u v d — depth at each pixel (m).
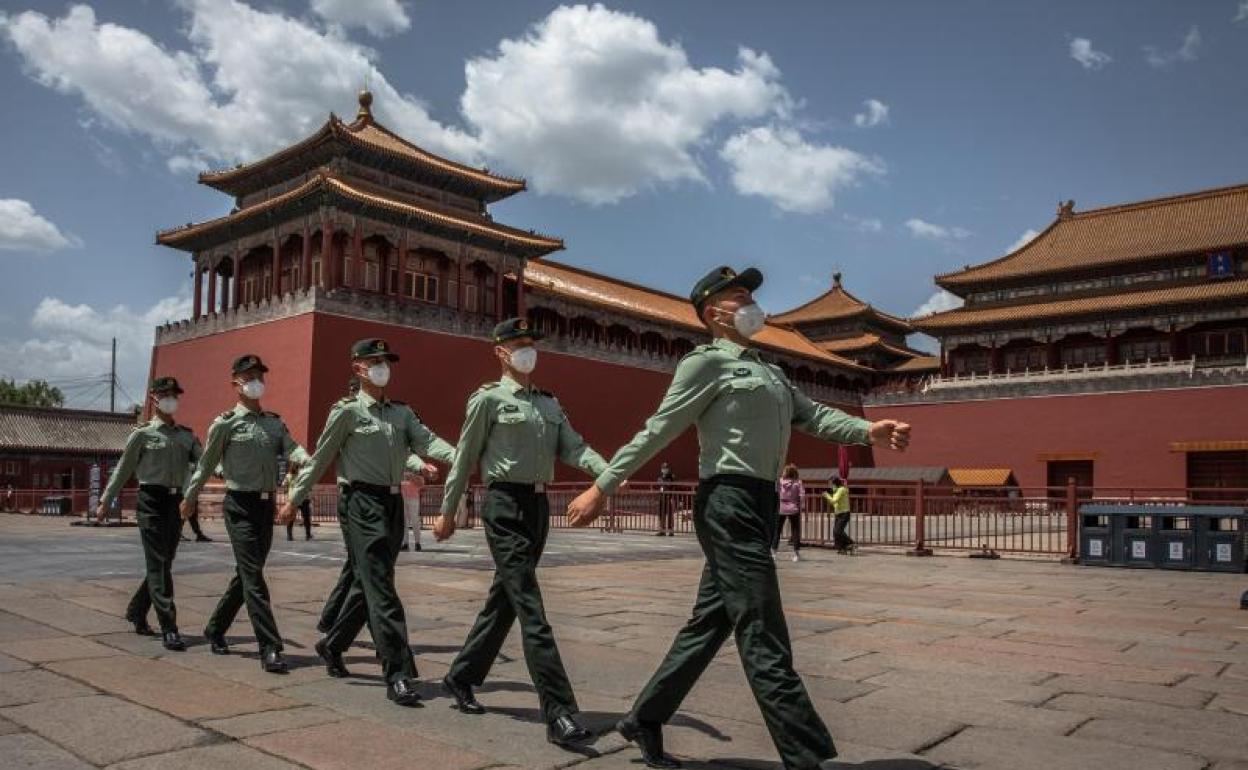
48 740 5.95
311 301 42.47
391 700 7.03
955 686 7.82
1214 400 60.16
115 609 11.32
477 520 34.16
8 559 17.89
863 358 86.19
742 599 5.03
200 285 51.84
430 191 51.44
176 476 9.51
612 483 5.43
